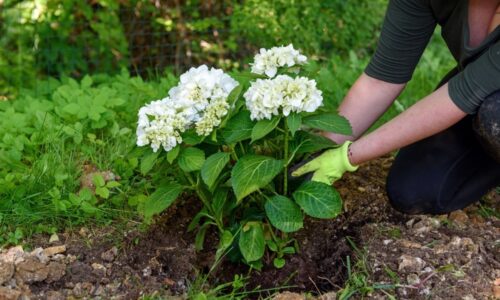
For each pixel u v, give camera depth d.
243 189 2.01
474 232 2.45
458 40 2.24
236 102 2.13
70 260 2.28
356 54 4.20
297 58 2.09
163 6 4.23
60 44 3.93
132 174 2.63
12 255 2.26
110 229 2.44
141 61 4.21
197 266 2.36
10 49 3.88
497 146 2.13
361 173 2.79
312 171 2.21
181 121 2.05
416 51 2.34
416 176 2.40
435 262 2.26
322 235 2.46
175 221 2.50
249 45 4.14
